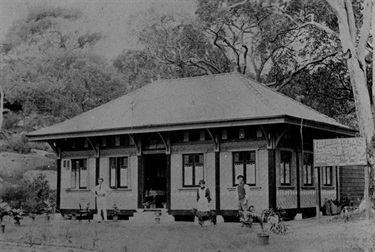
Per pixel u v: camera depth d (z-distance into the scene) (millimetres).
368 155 19500
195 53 37188
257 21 33375
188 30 36656
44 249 14992
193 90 23297
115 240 15680
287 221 19547
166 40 37781
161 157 24297
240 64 36938
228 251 13391
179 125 20500
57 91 39406
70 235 17000
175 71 38500
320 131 22625
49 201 27969
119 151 23219
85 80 39406
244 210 18031
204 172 20875
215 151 20641
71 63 40625
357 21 25812
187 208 21094
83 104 39562
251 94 21312
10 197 28469
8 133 38875
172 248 14070
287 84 32781
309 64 30656
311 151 22547
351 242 13688
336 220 18281
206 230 16953
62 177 24781
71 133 23344
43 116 39531
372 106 20141
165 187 24078
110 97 39188
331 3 20859
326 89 30125
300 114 20297
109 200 23109
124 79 39625
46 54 41125
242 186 18578
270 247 13594
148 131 21312
